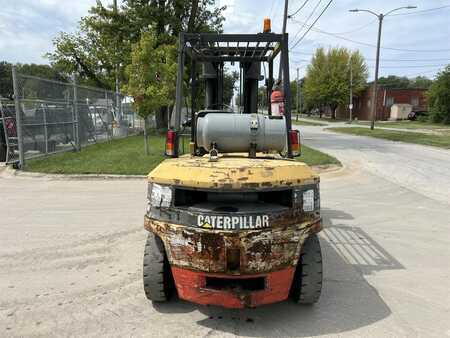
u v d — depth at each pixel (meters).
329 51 68.00
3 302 3.91
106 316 3.66
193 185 3.34
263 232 3.26
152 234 3.79
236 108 6.14
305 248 3.68
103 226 6.45
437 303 3.99
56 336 3.33
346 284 4.41
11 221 6.72
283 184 3.38
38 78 12.91
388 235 6.21
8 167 11.87
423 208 7.96
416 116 59.03
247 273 3.29
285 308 3.86
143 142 20.16
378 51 32.97
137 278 4.49
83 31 28.45
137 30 24.70
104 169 11.52
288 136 4.62
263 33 4.89
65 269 4.73
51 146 14.35
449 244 5.80
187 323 3.56
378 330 3.48
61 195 8.80
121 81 25.50
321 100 69.75
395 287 4.34
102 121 20.64
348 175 11.89
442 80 46.97
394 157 16.08
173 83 15.02
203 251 3.28
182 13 25.73
